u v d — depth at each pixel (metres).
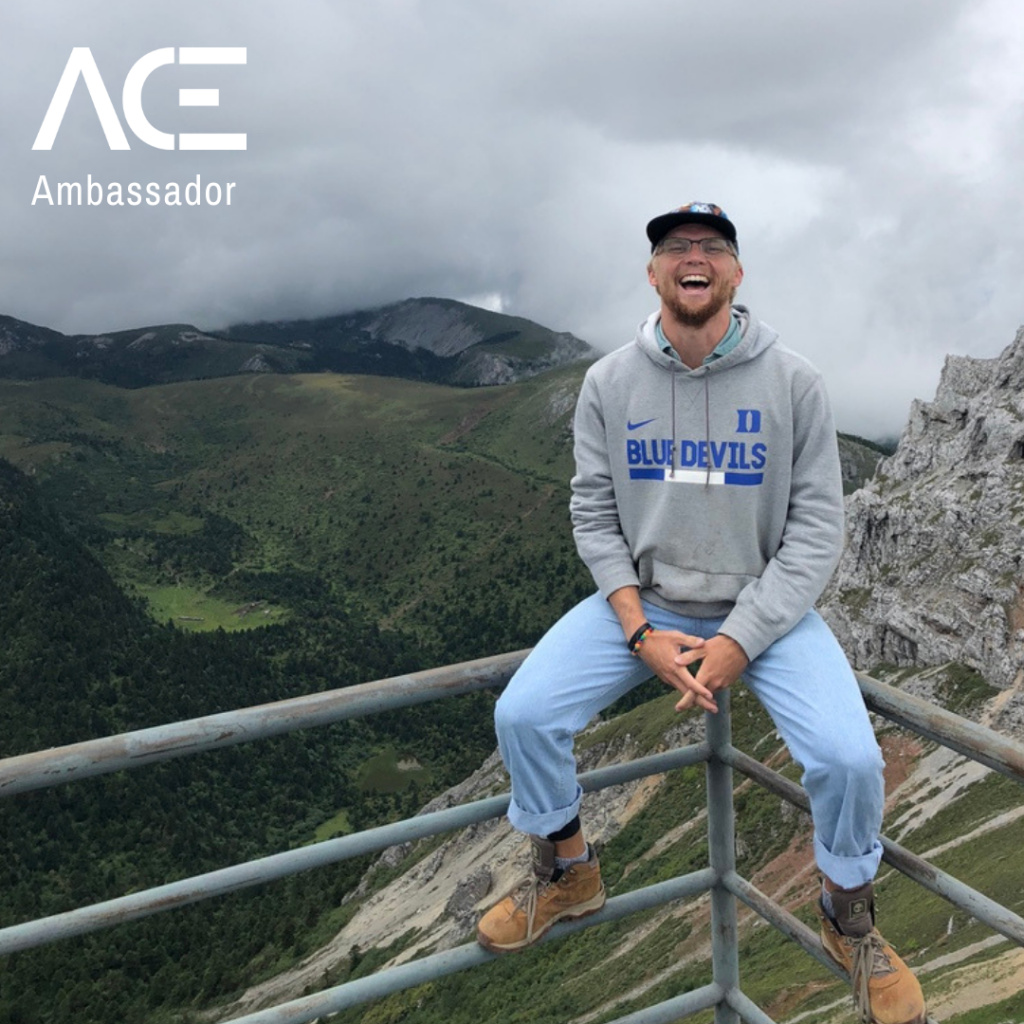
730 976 3.73
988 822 55.09
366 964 79.81
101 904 2.60
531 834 3.20
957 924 38.31
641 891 3.47
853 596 97.12
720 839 3.60
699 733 77.44
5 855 142.12
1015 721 69.94
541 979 57.41
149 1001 102.56
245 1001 90.38
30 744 178.62
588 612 3.44
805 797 3.10
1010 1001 26.20
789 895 51.59
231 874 2.72
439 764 191.00
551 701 3.08
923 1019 2.94
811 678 3.02
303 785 177.75
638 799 77.56
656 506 3.34
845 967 3.07
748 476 3.22
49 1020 103.50
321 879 118.19
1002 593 78.06
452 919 76.06
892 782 67.38
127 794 158.75
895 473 110.12
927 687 79.00
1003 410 94.19
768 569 3.20
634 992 47.12
